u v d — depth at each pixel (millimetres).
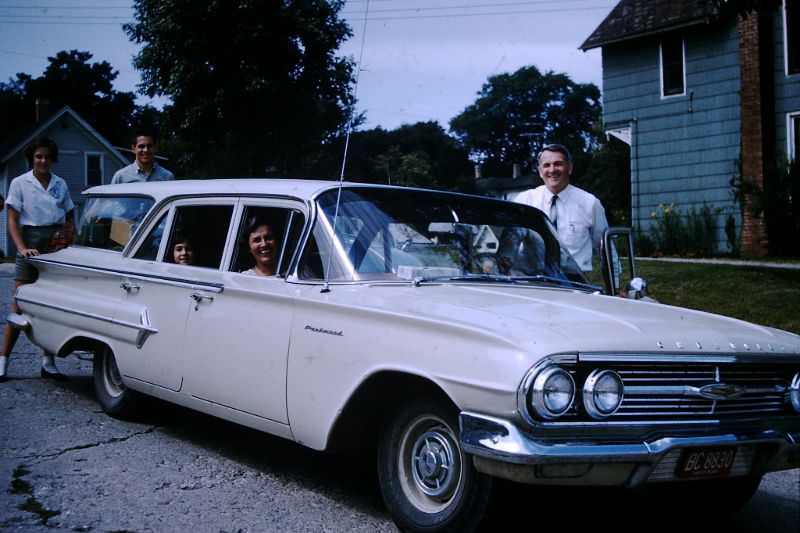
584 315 3625
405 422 3691
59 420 5551
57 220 7016
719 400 3502
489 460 3168
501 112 70562
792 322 9695
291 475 4605
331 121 31391
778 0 12031
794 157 18469
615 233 5164
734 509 4172
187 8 29281
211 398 4590
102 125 69000
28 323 6363
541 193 6242
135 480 4367
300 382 4023
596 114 69438
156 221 5363
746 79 18984
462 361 3338
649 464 3252
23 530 3578
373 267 4121
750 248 18641
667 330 3561
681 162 20938
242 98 30438
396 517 3656
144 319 5094
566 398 3156
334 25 29359
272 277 4355
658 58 21297
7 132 66875
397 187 4645
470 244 4547
